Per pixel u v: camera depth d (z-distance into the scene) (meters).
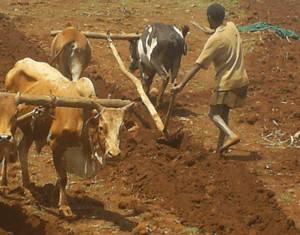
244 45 14.95
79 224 6.61
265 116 10.56
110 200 7.37
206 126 10.23
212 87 12.48
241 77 8.38
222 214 7.00
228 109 8.69
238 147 9.23
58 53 9.51
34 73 7.25
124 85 12.27
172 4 19.25
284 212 7.12
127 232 6.47
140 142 9.23
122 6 18.77
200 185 7.73
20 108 7.07
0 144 5.84
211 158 8.51
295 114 10.54
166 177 7.98
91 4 18.80
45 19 16.77
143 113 10.52
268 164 8.56
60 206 6.70
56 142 6.57
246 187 7.64
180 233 6.54
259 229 6.63
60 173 6.68
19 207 6.80
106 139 6.01
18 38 14.48
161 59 10.16
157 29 10.33
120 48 14.73
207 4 19.28
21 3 18.30
